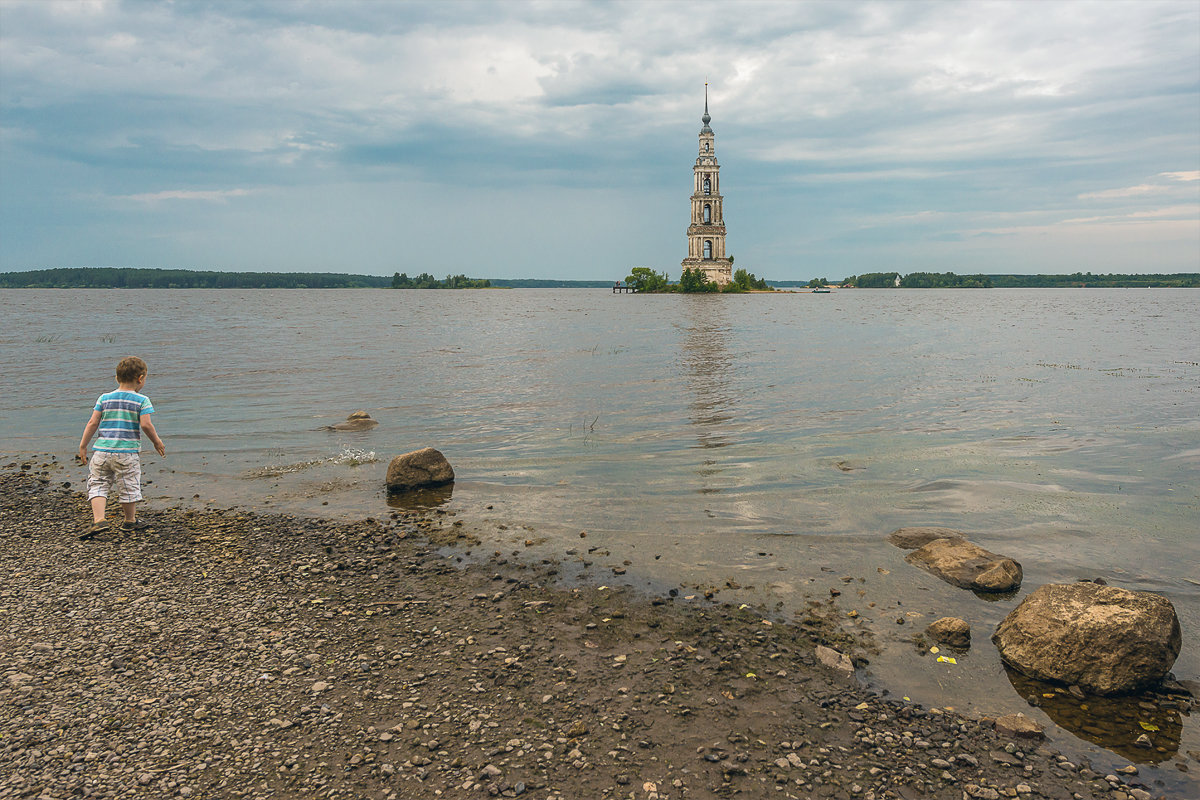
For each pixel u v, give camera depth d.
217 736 5.39
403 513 10.96
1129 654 6.08
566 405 20.31
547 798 4.77
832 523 10.26
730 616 7.45
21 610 7.59
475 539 9.75
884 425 17.23
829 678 6.29
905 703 5.91
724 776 5.00
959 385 24.06
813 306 119.69
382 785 4.87
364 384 24.69
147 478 13.12
